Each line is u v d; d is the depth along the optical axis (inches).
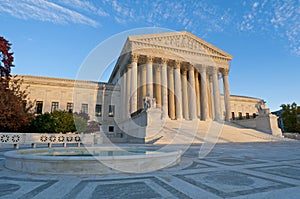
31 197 138.6
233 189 160.2
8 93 704.4
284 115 1669.5
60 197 138.8
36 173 214.7
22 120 685.3
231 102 2247.8
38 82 1581.0
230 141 905.5
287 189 160.4
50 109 1579.7
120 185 170.1
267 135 1107.3
